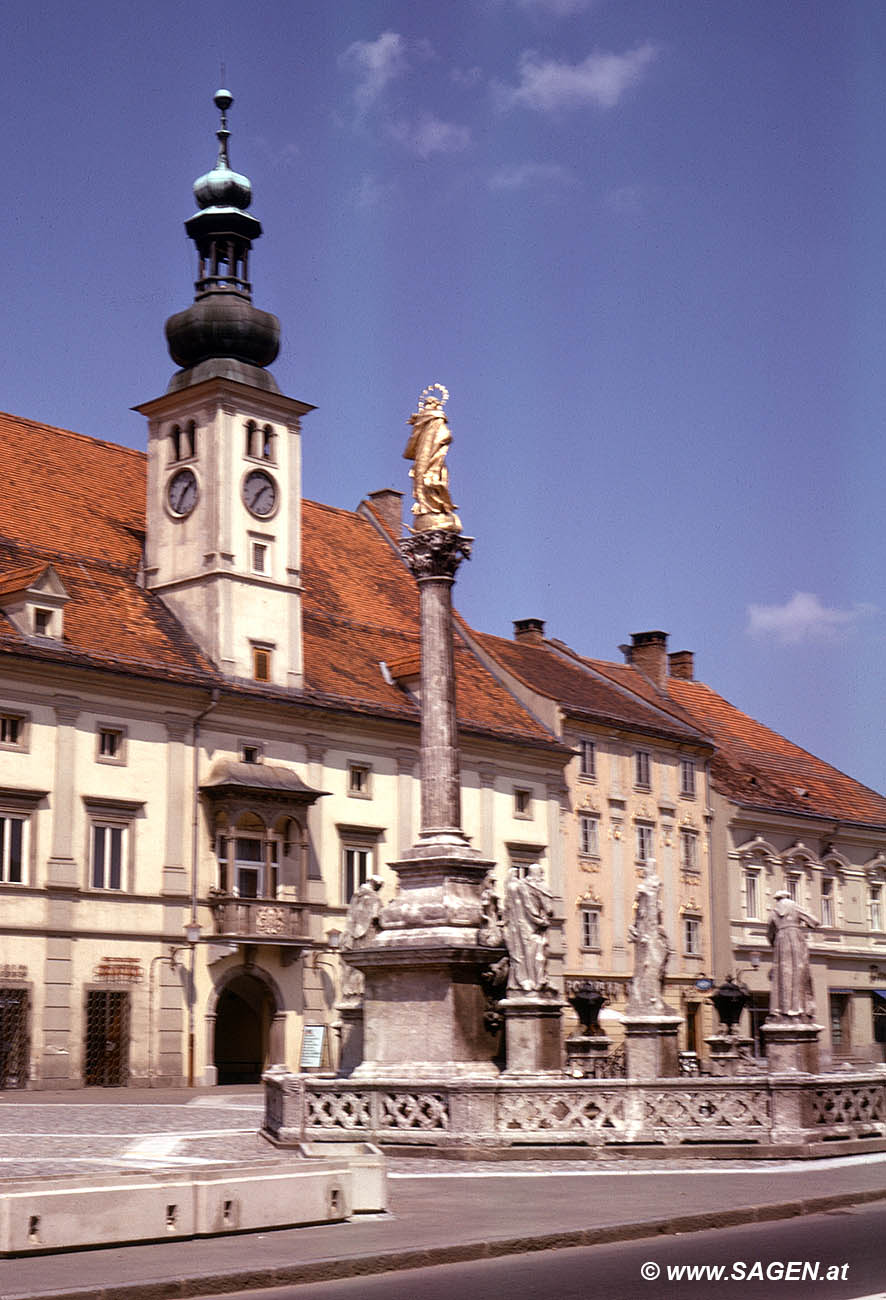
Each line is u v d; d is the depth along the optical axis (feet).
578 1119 75.41
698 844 237.45
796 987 83.87
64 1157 76.43
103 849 160.97
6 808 152.87
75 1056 155.12
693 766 239.71
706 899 237.25
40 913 153.99
